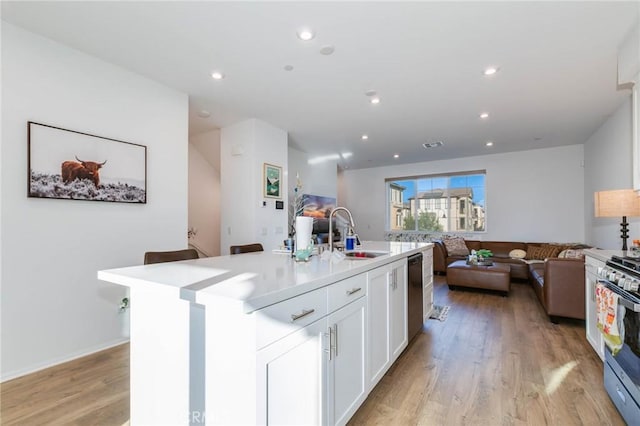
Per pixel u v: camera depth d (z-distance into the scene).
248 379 1.02
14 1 1.88
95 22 2.10
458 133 4.82
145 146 2.90
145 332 1.36
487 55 2.52
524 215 6.13
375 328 1.86
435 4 1.92
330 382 1.38
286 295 1.12
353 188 8.26
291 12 2.00
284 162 4.62
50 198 2.29
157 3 1.91
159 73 2.84
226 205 4.36
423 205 7.35
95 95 2.56
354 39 2.30
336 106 3.65
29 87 2.20
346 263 1.79
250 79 2.96
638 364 1.45
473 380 2.05
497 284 4.27
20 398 1.85
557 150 5.83
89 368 2.24
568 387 1.96
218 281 1.27
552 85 3.08
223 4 1.92
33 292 2.21
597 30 2.16
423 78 2.93
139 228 2.86
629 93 3.29
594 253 2.45
